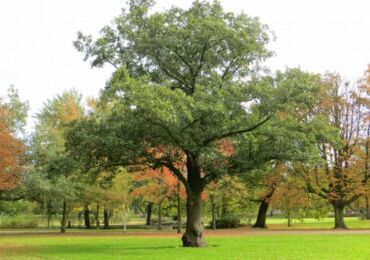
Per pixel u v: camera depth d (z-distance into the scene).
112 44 24.12
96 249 22.16
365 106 43.00
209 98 20.75
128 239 30.19
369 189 42.66
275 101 21.94
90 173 27.86
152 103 18.27
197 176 24.34
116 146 21.41
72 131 22.84
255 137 22.77
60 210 51.97
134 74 23.67
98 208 50.47
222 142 24.08
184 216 62.47
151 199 42.31
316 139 24.83
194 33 22.75
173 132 20.70
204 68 23.83
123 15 24.00
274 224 56.97
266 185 44.12
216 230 44.22
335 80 43.53
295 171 41.97
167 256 18.59
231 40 22.55
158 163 23.70
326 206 46.88
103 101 23.00
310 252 20.02
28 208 58.06
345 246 22.86
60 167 23.33
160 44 22.81
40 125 39.56
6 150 27.73
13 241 28.27
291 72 23.67
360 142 42.91
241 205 52.12
